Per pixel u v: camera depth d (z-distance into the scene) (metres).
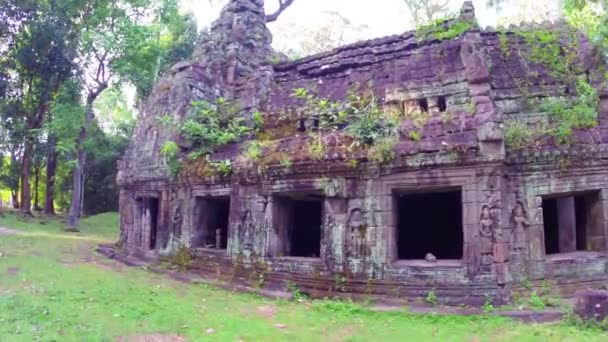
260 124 13.50
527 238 10.17
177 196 14.27
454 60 11.91
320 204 15.69
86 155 34.44
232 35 16.91
